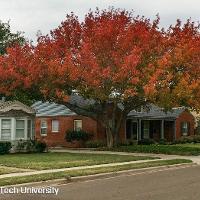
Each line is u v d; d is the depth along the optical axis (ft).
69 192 52.11
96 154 106.11
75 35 116.98
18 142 111.75
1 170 69.62
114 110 126.52
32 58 114.11
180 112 184.65
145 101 121.60
